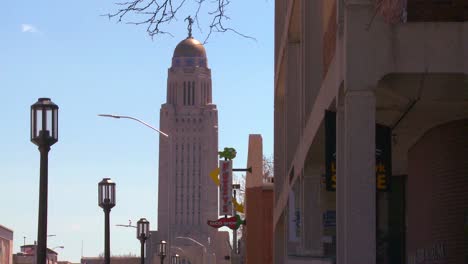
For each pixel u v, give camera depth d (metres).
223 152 62.03
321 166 31.81
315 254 31.77
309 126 28.86
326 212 32.06
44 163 24.45
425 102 20.34
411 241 24.94
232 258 87.69
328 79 22.53
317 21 31.02
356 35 17.73
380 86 18.78
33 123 24.50
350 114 17.70
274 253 51.12
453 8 17.66
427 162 23.38
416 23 17.67
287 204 40.38
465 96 19.67
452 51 17.61
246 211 63.41
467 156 21.98
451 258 22.09
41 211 24.42
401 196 28.33
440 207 22.58
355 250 17.61
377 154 21.72
